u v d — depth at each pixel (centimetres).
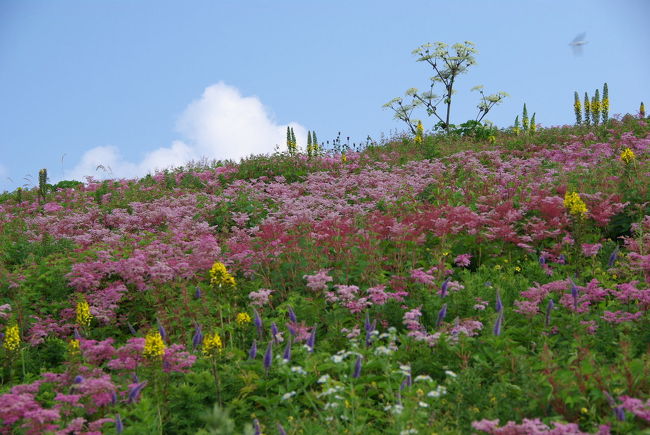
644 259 886
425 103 3225
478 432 566
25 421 652
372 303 905
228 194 1736
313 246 1095
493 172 1695
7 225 1792
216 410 431
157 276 1026
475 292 926
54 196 2345
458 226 1208
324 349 798
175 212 1653
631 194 1235
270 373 736
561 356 690
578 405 591
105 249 1277
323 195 1789
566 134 2467
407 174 1941
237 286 1048
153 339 675
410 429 568
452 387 659
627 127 2369
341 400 658
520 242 1160
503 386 631
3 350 884
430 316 864
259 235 1124
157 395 689
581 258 1078
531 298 862
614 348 730
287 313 907
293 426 632
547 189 1366
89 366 743
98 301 1029
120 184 2316
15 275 1109
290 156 2411
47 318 1013
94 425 643
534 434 514
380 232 1192
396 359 746
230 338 838
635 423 546
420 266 1117
